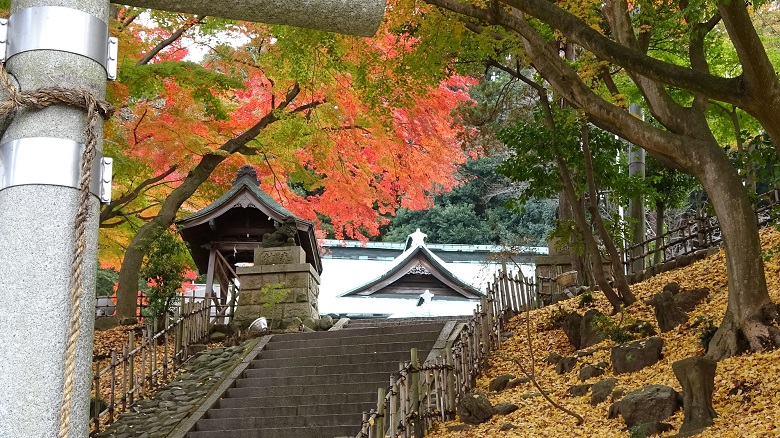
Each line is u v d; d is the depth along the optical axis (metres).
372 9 3.03
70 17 2.67
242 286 16.70
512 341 12.60
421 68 11.42
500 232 33.38
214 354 14.25
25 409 2.39
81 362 2.53
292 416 10.79
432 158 18.39
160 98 17.53
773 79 7.66
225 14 3.02
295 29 12.50
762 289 9.03
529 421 8.75
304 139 18.03
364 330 14.11
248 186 17.31
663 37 13.91
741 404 7.56
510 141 13.62
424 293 21.97
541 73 10.66
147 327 13.54
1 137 2.62
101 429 10.97
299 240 18.20
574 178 14.06
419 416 8.99
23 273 2.48
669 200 17.84
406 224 35.75
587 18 10.35
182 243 16.58
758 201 15.63
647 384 8.81
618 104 10.20
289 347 14.16
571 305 14.00
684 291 11.88
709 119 16.08
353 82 15.20
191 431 10.80
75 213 2.59
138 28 17.27
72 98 2.60
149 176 19.19
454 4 9.61
